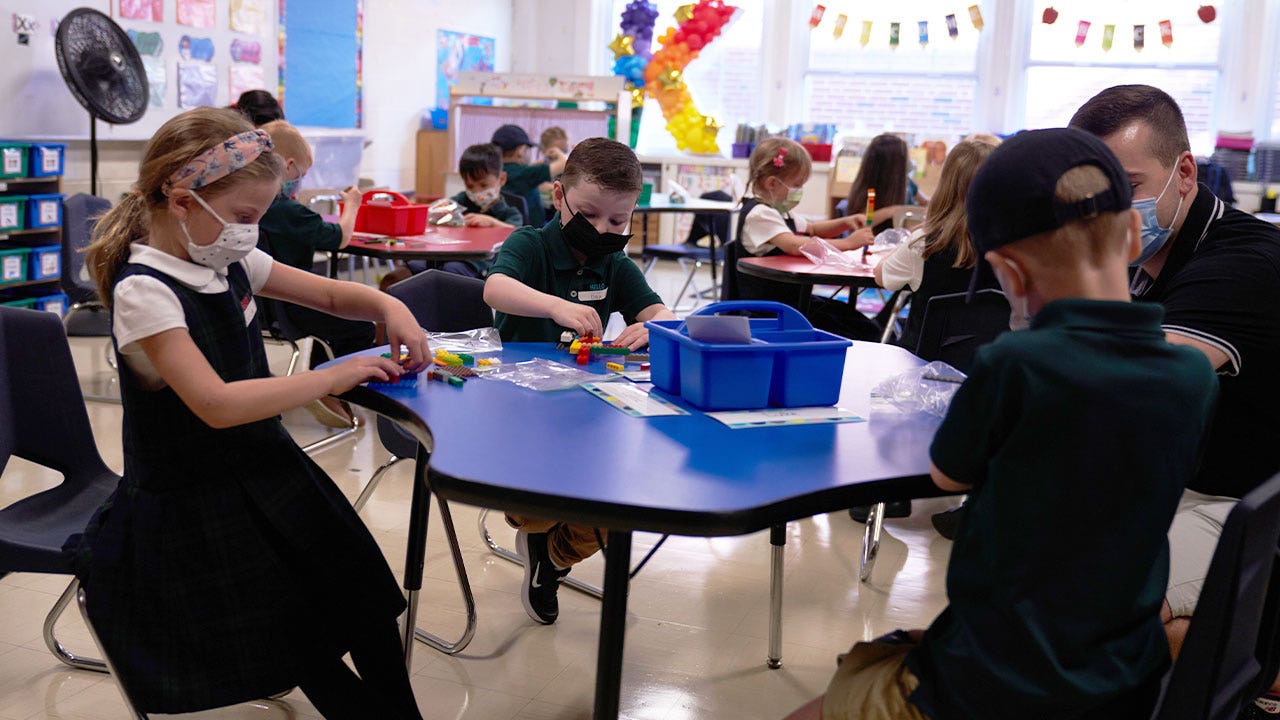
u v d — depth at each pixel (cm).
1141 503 104
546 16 944
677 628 236
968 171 299
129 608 151
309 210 357
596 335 192
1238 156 763
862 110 892
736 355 150
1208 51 805
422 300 239
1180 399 105
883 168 462
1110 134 157
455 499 119
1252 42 789
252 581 154
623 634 119
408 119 813
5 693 198
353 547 166
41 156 488
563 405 153
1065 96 842
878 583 266
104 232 152
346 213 376
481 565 268
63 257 376
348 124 740
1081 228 106
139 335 142
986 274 298
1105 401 103
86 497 191
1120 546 105
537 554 224
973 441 109
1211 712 109
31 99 500
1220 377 157
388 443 232
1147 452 104
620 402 155
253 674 154
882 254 398
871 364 192
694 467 125
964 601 110
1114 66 827
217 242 149
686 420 147
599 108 759
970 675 107
